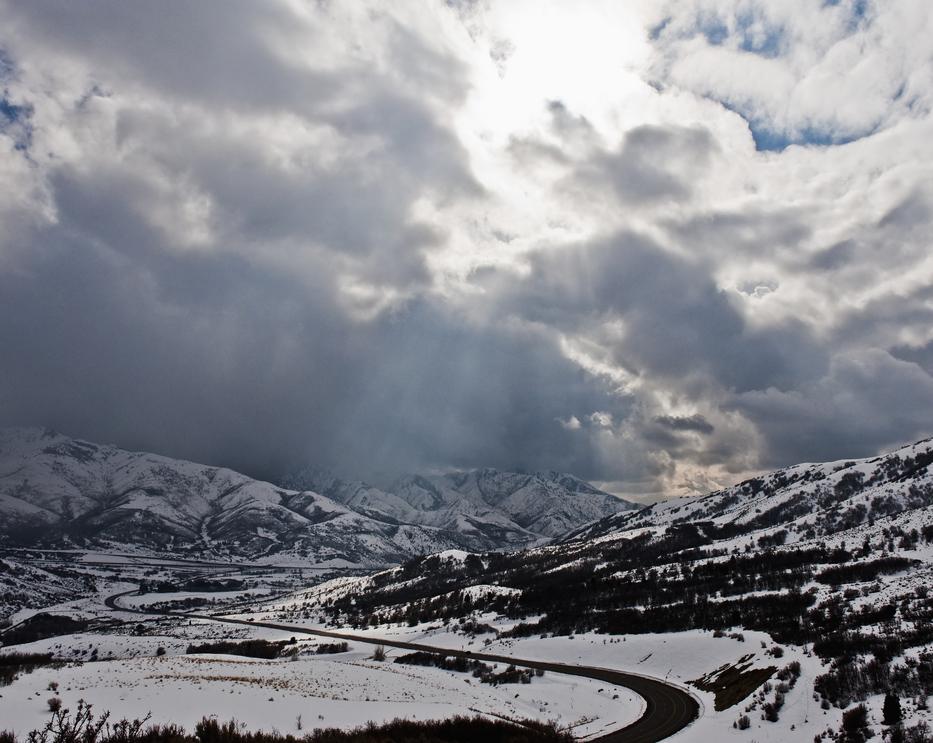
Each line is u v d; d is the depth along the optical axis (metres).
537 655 135.00
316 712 55.38
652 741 58.25
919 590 108.44
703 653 108.19
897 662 56.94
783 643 95.00
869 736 43.75
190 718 48.41
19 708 45.62
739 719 58.69
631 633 140.75
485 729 52.25
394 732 49.75
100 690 54.78
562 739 56.00
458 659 124.44
